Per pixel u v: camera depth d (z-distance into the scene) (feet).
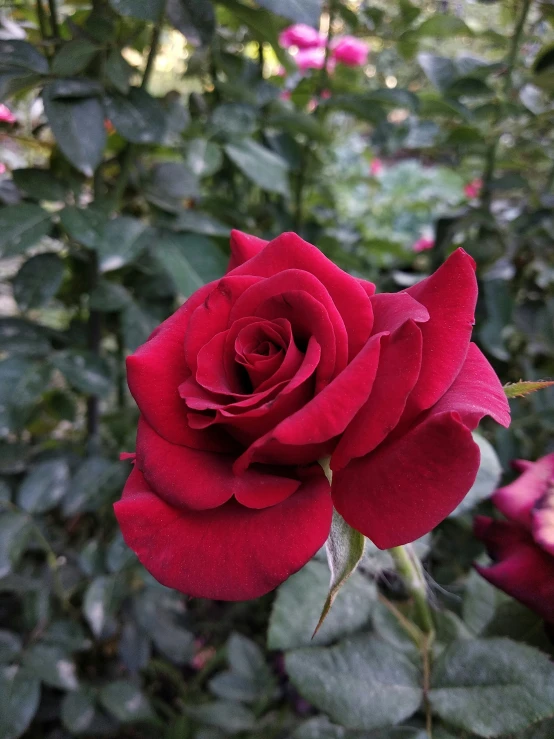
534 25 1.59
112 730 1.33
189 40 1.01
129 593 1.44
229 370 0.59
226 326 0.60
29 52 1.03
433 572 1.29
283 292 0.56
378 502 0.53
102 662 1.61
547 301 1.62
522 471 0.84
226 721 1.22
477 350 0.65
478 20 2.21
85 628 1.49
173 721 1.40
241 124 1.38
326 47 1.60
